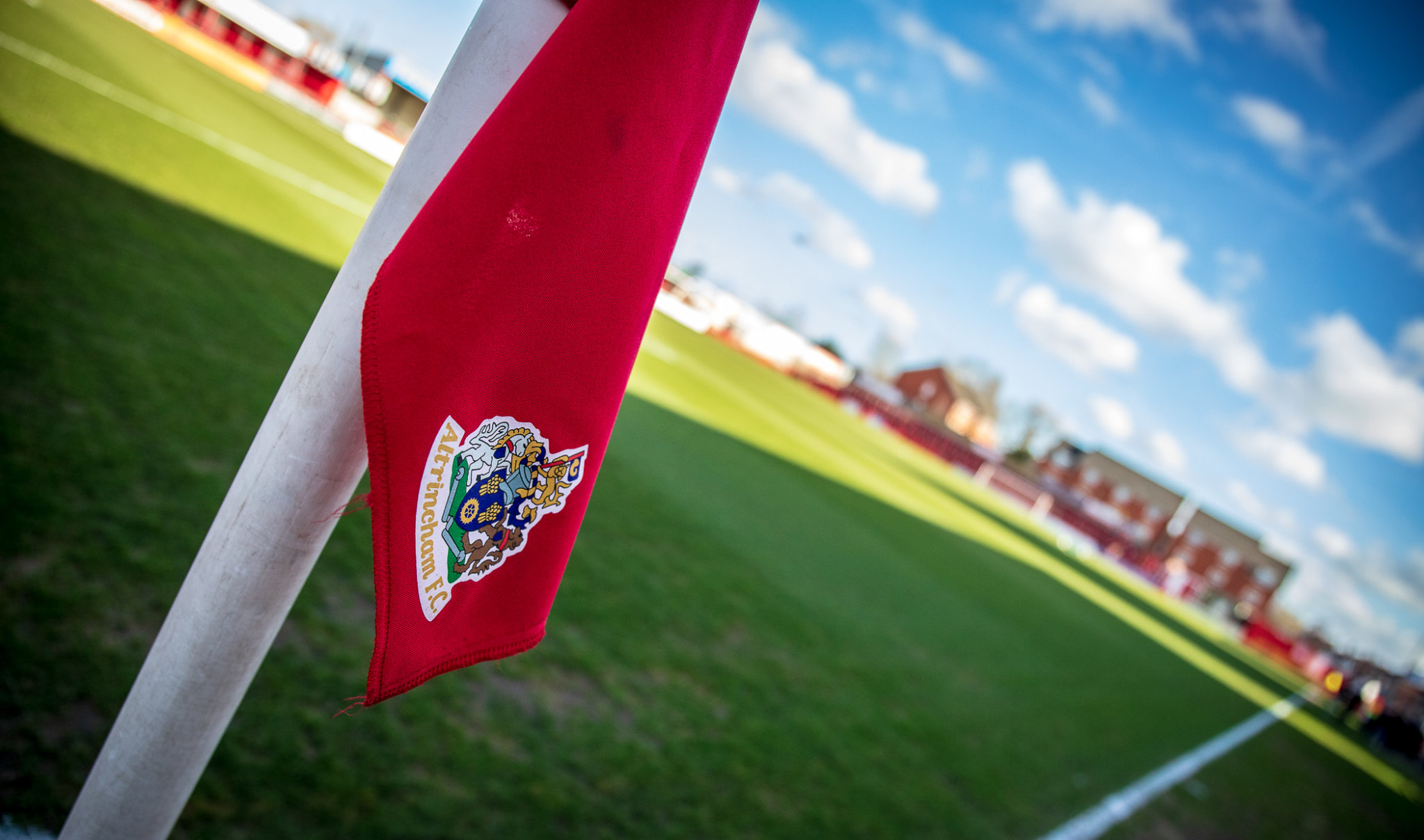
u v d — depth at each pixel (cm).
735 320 4572
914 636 707
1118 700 891
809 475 1292
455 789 252
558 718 319
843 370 5069
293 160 1418
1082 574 2367
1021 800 479
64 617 234
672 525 634
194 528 308
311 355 89
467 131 88
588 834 262
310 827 211
